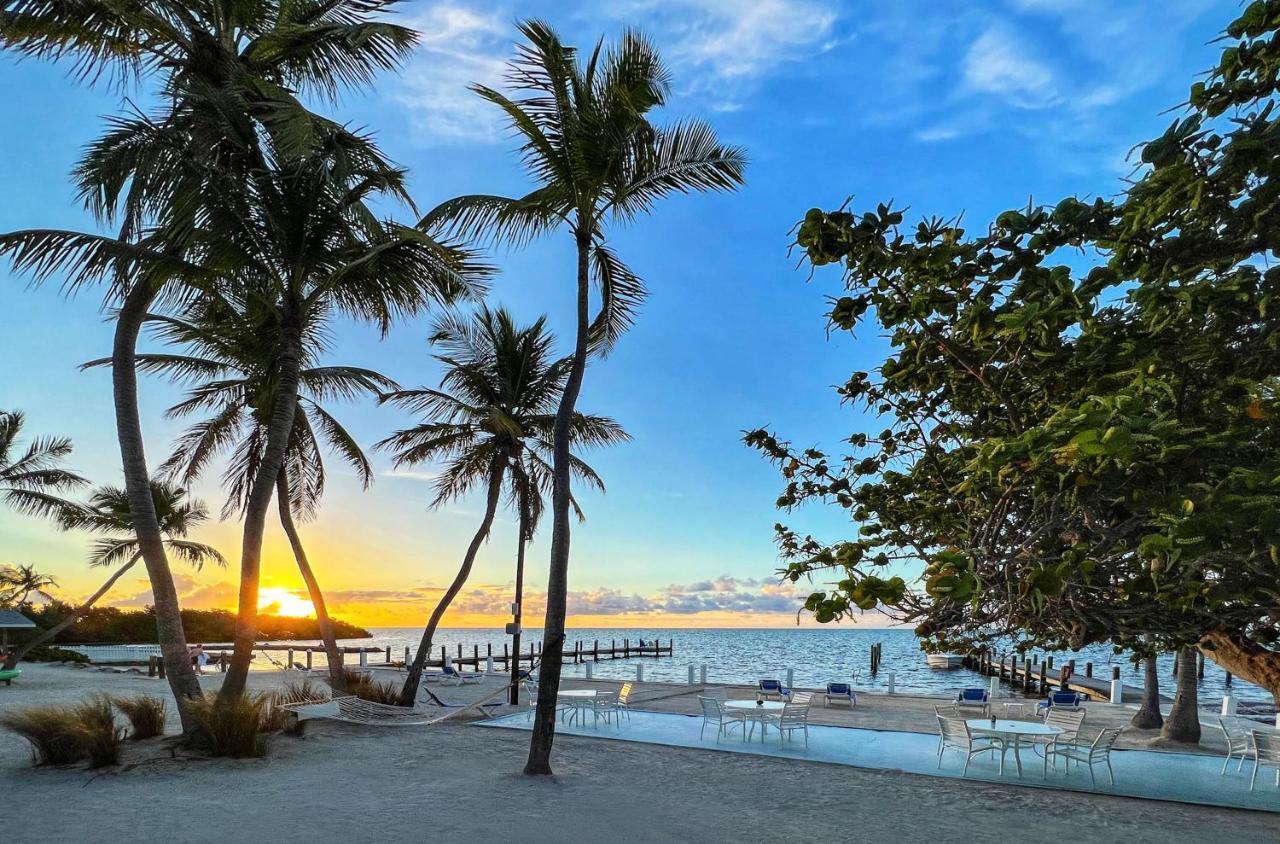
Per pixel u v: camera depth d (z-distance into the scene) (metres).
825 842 8.71
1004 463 2.03
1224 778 12.52
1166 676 48.50
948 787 11.61
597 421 20.42
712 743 14.74
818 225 2.62
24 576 37.69
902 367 3.24
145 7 11.15
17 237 10.43
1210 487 1.79
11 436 26.14
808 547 3.82
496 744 13.98
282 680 25.86
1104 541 2.11
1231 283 2.21
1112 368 2.46
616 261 13.62
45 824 8.14
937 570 1.89
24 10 10.54
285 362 12.95
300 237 12.59
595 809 9.70
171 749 11.71
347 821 8.69
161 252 11.62
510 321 19.98
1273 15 2.09
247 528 12.66
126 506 28.17
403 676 28.23
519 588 20.08
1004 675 41.59
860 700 22.61
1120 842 9.01
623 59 11.39
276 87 11.51
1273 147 2.13
